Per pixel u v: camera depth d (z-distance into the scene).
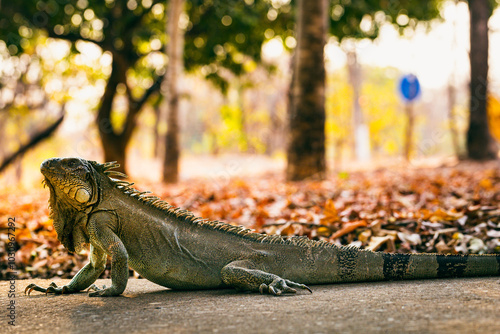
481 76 16.56
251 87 21.20
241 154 34.78
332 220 6.35
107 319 3.19
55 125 20.38
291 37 18.52
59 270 5.76
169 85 16.16
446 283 3.86
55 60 22.06
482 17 16.55
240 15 16.69
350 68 33.50
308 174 11.66
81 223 4.04
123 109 24.86
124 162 18.83
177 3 15.78
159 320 3.10
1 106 23.88
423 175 12.89
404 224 6.07
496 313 2.90
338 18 17.95
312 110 11.66
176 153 16.39
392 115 40.62
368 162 28.62
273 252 4.07
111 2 17.86
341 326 2.77
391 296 3.44
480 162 16.34
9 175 31.20
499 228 5.87
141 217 4.08
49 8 17.03
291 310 3.17
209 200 9.94
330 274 4.07
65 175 3.81
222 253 4.07
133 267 4.12
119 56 17.89
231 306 3.38
